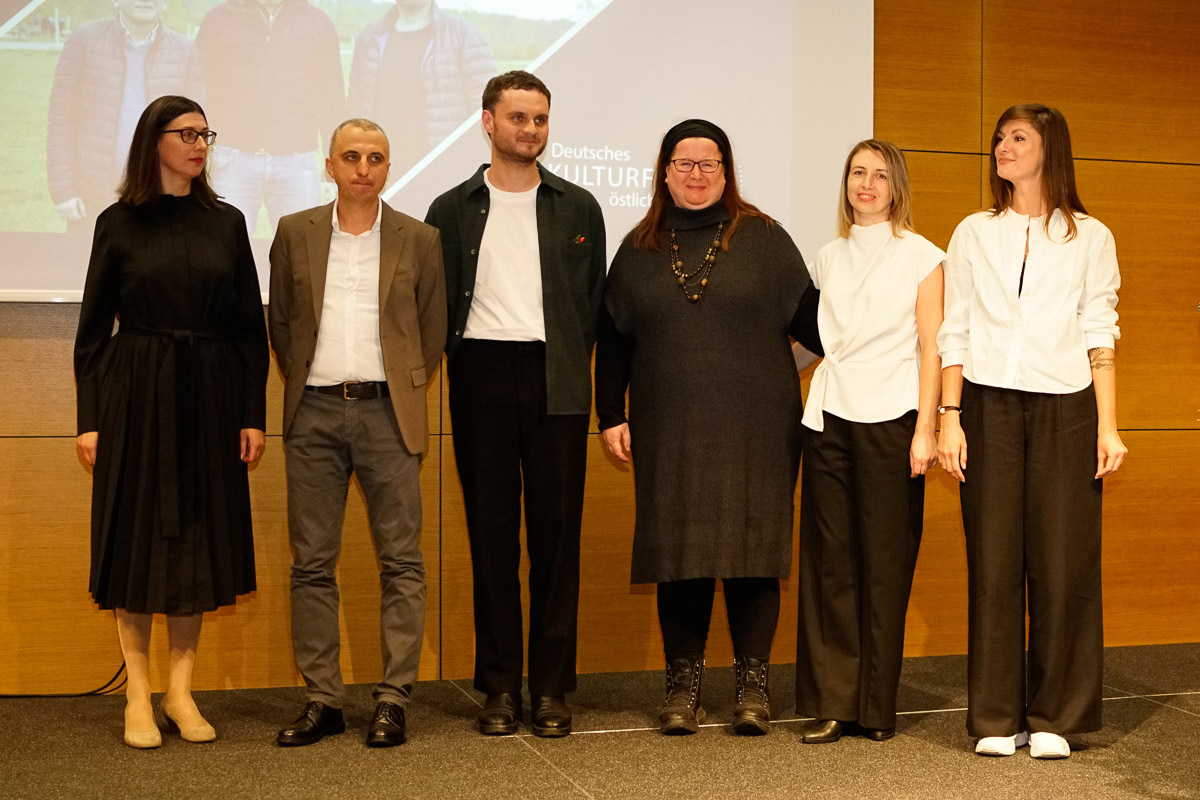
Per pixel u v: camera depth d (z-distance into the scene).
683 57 3.71
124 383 2.76
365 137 2.77
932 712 3.20
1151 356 4.11
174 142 2.77
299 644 2.89
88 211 3.36
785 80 3.77
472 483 2.95
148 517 2.74
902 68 3.90
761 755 2.74
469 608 3.68
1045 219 2.86
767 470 2.93
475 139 3.58
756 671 2.97
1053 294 2.82
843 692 2.90
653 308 2.96
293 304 2.88
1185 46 4.12
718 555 2.89
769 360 2.96
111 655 3.46
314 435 2.86
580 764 2.64
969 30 3.94
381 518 2.91
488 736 2.90
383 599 2.93
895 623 2.88
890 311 2.90
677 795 2.41
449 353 2.99
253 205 3.45
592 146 3.65
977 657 2.81
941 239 3.94
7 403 3.39
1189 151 4.13
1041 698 2.80
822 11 3.80
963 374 2.88
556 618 2.96
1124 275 4.08
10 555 3.39
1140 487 4.11
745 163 3.75
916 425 2.88
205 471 2.80
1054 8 4.01
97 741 2.86
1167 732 2.98
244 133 3.44
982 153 3.97
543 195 3.00
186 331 2.80
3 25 3.31
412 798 2.38
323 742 2.84
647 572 2.94
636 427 3.00
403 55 3.53
